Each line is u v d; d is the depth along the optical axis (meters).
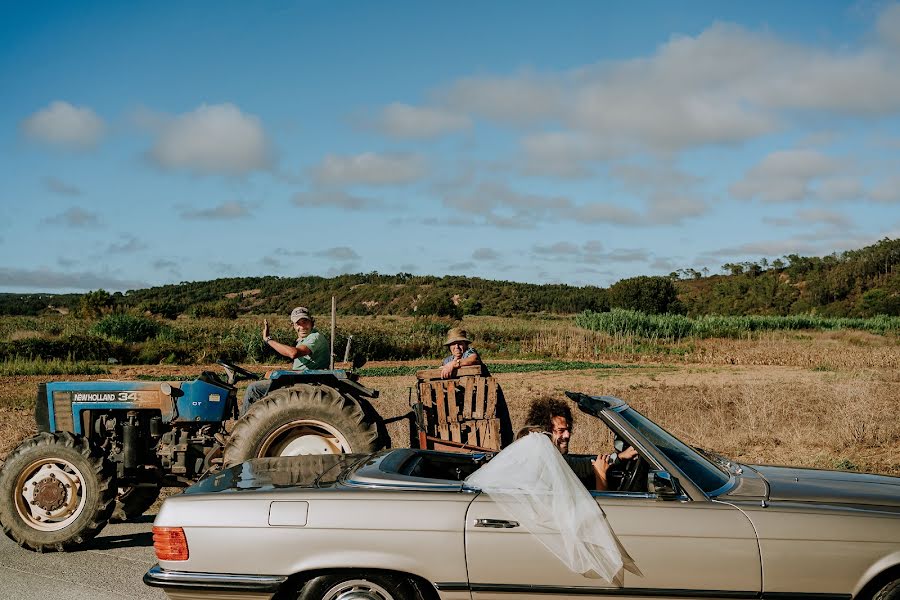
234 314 66.44
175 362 30.44
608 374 25.56
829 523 3.92
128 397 7.25
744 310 139.00
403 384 21.84
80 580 5.78
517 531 3.93
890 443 10.78
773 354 32.16
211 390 7.29
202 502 4.21
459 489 4.14
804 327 56.16
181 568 4.14
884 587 3.91
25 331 40.88
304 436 6.72
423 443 7.03
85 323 48.09
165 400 7.23
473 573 3.94
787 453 10.28
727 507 4.00
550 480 4.07
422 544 3.96
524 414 14.82
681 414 13.70
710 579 3.87
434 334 39.97
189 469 7.21
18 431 12.98
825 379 21.91
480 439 7.08
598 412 4.51
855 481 4.55
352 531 4.01
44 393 7.39
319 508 4.09
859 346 37.38
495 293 143.12
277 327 42.06
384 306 132.75
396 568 3.96
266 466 4.93
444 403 7.12
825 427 12.09
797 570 3.85
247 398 7.31
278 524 4.07
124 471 7.17
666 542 3.89
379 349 34.69
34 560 6.34
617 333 40.47
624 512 3.97
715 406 15.48
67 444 6.59
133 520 7.82
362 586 4.10
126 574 5.94
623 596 3.90
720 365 30.03
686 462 4.41
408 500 4.07
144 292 153.62
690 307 137.38
